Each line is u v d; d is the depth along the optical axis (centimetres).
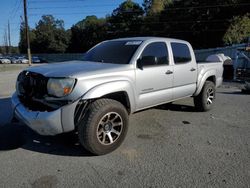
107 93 386
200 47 4591
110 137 394
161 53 502
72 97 358
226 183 316
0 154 389
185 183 316
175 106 688
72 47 7869
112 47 507
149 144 432
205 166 359
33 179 323
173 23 4919
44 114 360
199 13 4478
